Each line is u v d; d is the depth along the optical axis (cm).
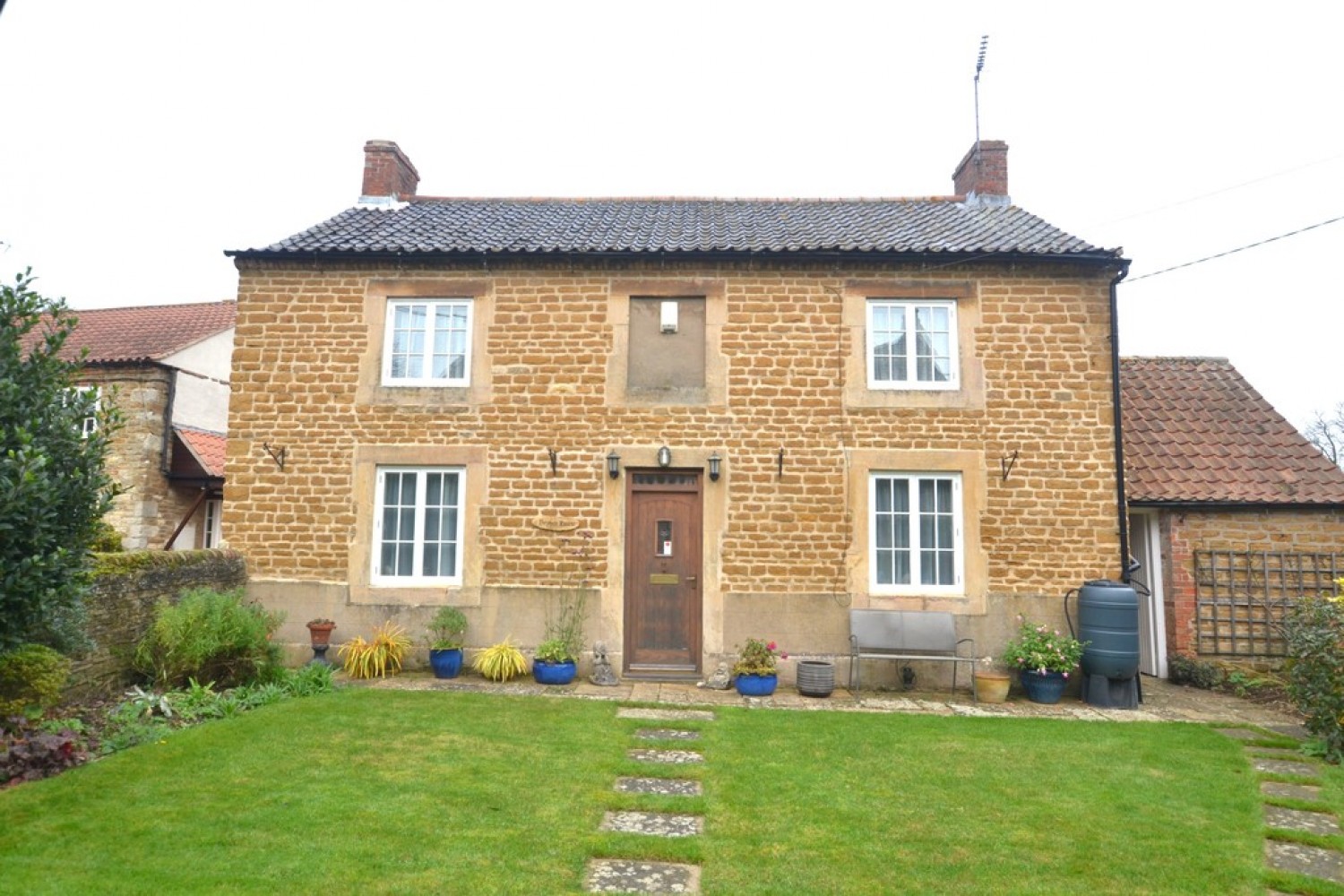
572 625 966
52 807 497
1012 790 589
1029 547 960
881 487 987
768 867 454
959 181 1326
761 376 990
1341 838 519
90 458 526
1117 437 970
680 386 995
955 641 927
